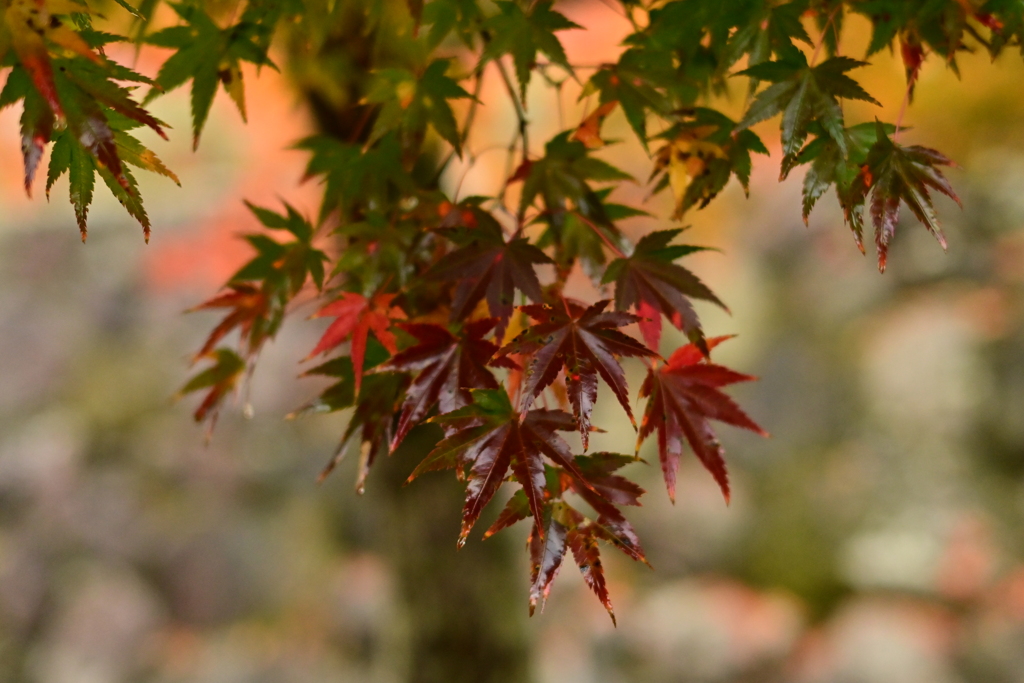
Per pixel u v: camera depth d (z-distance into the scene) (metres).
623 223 6.34
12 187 6.52
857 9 1.37
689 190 1.51
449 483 3.31
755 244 10.53
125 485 8.60
